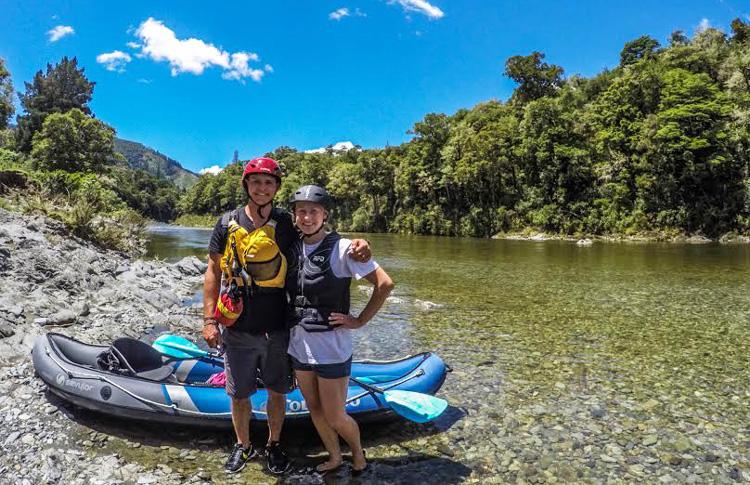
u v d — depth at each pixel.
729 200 44.69
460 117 78.81
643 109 51.53
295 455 4.09
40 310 7.58
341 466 3.88
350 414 4.36
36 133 41.81
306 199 3.25
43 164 39.12
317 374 3.38
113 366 4.77
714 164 44.19
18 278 8.42
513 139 58.75
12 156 34.34
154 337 7.57
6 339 6.32
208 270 3.63
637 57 80.88
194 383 4.75
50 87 66.69
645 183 46.62
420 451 4.21
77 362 5.13
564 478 3.82
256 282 3.37
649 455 4.22
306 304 3.37
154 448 4.12
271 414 3.76
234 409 3.70
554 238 49.31
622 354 7.35
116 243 15.60
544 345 7.84
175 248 27.73
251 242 3.31
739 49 57.78
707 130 45.78
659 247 34.53
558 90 71.12
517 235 53.34
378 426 4.68
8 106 42.22
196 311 9.82
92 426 4.43
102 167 42.88
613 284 15.06
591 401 5.45
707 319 9.88
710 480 3.82
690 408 5.28
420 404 4.09
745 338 8.33
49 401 4.85
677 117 45.81
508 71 70.88
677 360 7.07
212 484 3.61
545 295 12.86
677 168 46.88
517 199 57.22
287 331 3.53
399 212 69.94
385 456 4.11
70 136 40.16
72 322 7.57
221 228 3.53
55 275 9.12
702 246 35.56
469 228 57.56
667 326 9.23
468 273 18.05
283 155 129.12
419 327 9.06
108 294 9.44
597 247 34.69
